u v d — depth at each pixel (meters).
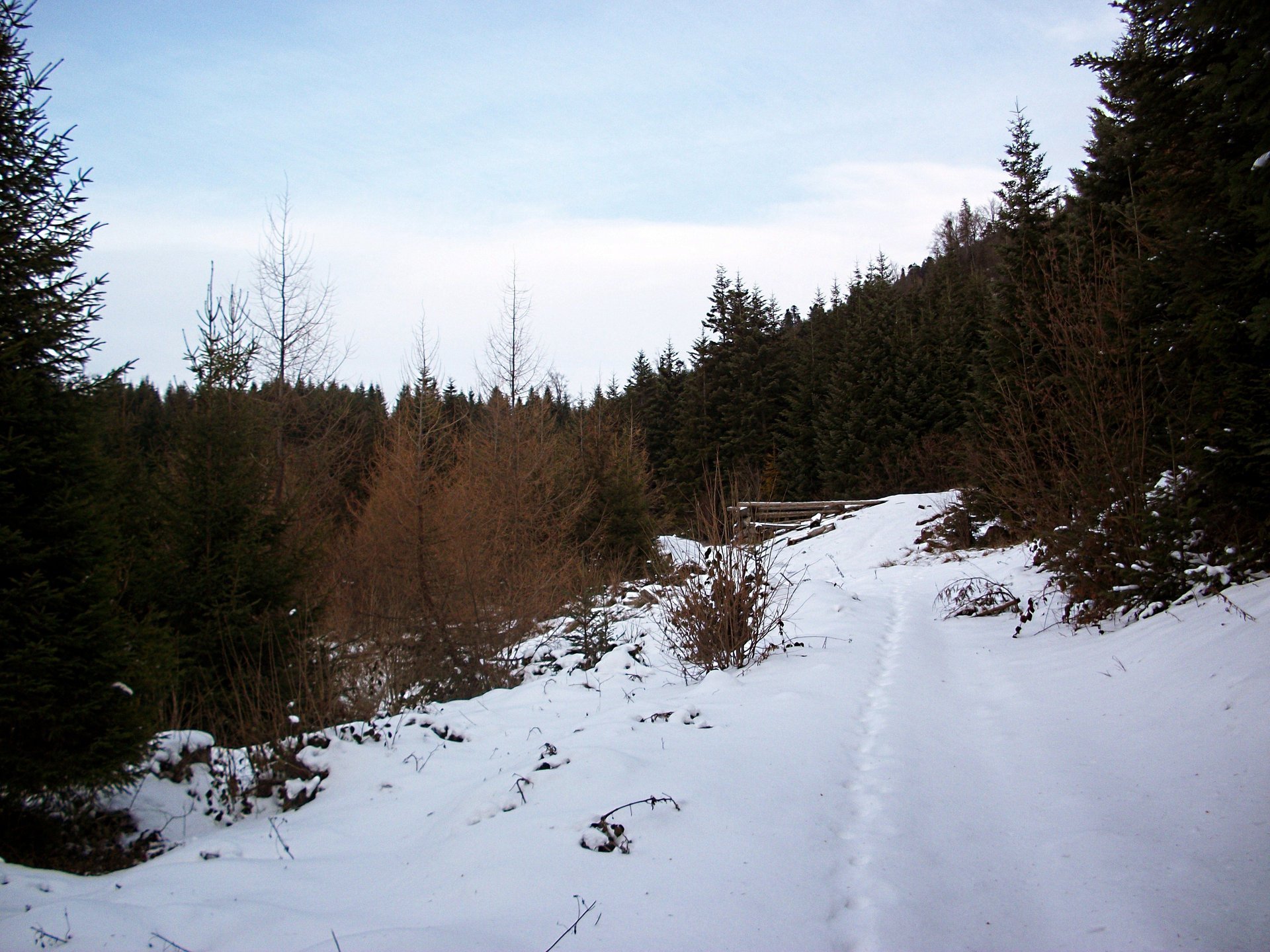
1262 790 3.34
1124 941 2.56
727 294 43.84
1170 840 3.17
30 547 4.98
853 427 34.50
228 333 11.14
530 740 5.52
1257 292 5.75
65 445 5.33
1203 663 4.91
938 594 10.56
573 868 3.19
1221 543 6.60
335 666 7.56
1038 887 3.01
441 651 9.05
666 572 8.43
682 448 43.66
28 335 5.14
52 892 3.62
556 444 22.22
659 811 3.66
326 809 4.80
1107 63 8.44
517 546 14.85
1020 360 14.79
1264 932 2.47
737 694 6.01
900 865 3.20
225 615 7.64
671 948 2.61
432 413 20.28
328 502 18.06
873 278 49.22
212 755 5.86
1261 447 5.68
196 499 8.25
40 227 5.36
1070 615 7.94
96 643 5.02
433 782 4.95
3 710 4.56
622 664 7.98
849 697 5.77
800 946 2.65
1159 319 7.28
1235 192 4.54
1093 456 7.85
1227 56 6.07
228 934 2.94
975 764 4.45
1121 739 4.38
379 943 2.58
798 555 19.47
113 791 5.20
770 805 3.79
